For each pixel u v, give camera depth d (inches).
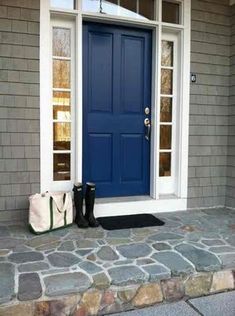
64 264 91.9
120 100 146.3
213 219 137.9
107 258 96.5
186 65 148.0
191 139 152.2
